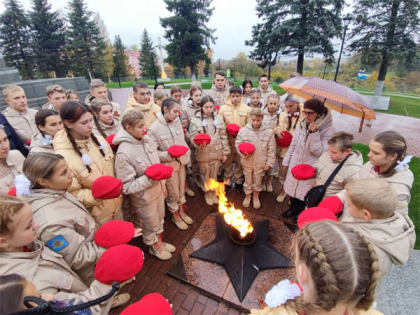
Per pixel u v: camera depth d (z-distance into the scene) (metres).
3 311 0.73
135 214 2.70
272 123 3.97
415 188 4.18
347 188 1.44
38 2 30.17
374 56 13.09
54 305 0.86
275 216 3.46
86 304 0.97
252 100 4.38
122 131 2.35
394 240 1.30
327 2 14.27
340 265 0.76
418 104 14.48
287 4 15.61
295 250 0.94
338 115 11.33
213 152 3.68
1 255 1.12
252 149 3.16
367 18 12.74
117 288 1.12
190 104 4.14
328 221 0.90
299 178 2.54
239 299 2.21
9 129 3.29
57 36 31.00
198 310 2.17
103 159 2.22
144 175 2.29
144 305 1.00
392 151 1.62
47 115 2.36
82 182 2.02
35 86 8.87
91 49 32.97
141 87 3.89
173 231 3.21
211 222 3.31
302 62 16.89
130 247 1.34
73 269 1.58
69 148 1.97
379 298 2.21
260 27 17.78
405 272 2.48
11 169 2.49
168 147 3.07
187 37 24.67
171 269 2.55
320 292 0.80
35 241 1.30
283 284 0.95
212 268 2.55
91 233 1.77
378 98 12.98
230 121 4.21
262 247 2.63
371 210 1.32
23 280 0.84
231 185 4.37
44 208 1.47
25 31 29.61
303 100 4.34
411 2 11.51
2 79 9.13
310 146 2.91
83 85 10.48
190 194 4.08
